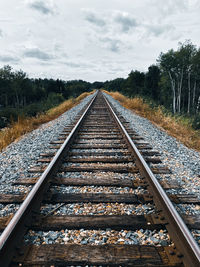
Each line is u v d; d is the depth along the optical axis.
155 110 10.96
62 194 2.73
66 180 3.12
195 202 2.58
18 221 1.94
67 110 13.37
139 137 5.77
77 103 18.31
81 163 3.90
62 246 1.85
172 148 5.00
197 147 5.42
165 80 37.53
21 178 3.24
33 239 1.98
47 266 1.65
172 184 3.04
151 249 1.81
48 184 2.90
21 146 5.22
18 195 2.73
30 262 1.68
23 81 64.56
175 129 7.17
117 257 1.73
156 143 5.36
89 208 2.47
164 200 2.28
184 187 3.01
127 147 4.79
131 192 2.84
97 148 4.82
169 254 1.75
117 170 3.50
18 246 1.79
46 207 2.49
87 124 7.70
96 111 11.85
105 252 1.79
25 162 4.05
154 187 2.69
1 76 64.62
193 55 31.70
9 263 1.65
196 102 35.72
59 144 5.34
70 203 2.59
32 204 2.32
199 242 1.94
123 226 2.13
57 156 3.65
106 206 2.52
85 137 5.67
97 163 3.90
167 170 3.58
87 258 1.73
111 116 9.70
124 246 1.85
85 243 1.92
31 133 6.86
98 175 3.37
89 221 2.19
